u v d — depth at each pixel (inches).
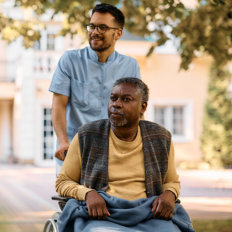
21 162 708.7
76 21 256.7
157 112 720.3
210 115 681.6
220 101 674.8
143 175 115.1
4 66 791.1
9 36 271.1
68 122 141.3
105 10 132.2
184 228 115.0
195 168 676.1
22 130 702.5
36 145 708.0
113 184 114.3
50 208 330.6
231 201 367.6
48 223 124.6
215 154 679.1
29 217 297.1
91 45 134.1
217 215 305.6
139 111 114.0
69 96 139.4
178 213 117.4
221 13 234.4
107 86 138.8
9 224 272.8
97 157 115.6
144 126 118.6
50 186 454.6
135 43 692.1
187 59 252.2
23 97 700.0
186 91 717.3
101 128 117.2
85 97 137.7
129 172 114.7
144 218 110.0
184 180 516.4
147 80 706.8
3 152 847.7
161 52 706.8
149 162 115.5
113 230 105.3
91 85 137.9
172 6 213.0
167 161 118.6
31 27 271.3
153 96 708.7
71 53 138.6
